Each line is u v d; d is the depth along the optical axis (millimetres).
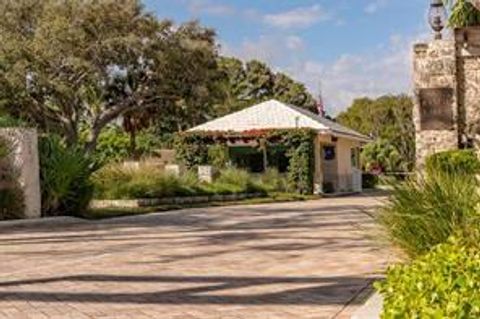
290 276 9477
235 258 11406
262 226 17344
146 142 48969
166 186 27453
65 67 40062
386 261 10344
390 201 9617
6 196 19094
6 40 38969
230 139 36500
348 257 11188
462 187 9016
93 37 39938
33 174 19625
